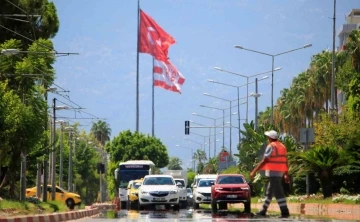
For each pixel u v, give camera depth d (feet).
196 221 163.73
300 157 261.24
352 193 269.64
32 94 269.85
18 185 382.42
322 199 256.32
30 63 273.13
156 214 234.58
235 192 241.55
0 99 240.53
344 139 302.86
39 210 225.56
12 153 253.85
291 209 260.01
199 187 312.29
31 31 376.89
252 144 396.57
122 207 396.16
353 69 469.57
